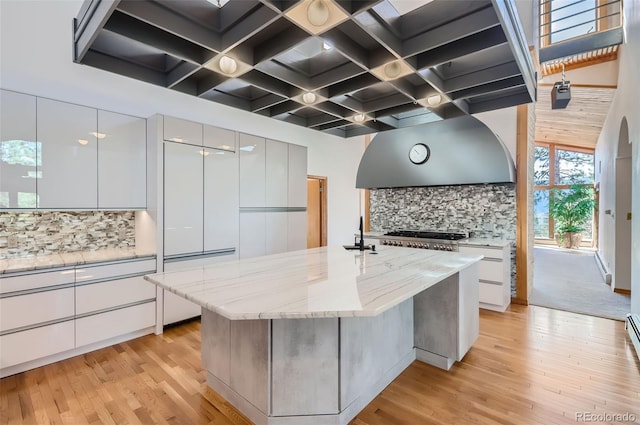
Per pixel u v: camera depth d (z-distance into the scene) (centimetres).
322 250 333
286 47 203
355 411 204
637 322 301
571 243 970
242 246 418
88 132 310
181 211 354
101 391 231
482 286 412
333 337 191
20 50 290
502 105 298
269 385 187
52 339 269
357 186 538
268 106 306
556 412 206
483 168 414
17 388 235
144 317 326
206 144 378
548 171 1045
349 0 167
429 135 460
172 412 208
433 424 196
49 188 287
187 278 207
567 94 481
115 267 306
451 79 255
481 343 312
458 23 188
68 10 318
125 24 186
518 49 211
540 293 485
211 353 230
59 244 325
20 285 254
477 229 471
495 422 197
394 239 477
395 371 250
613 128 560
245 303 155
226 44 196
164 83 257
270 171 457
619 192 489
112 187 325
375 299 162
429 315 271
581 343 310
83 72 327
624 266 484
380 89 289
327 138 618
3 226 293
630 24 367
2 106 264
